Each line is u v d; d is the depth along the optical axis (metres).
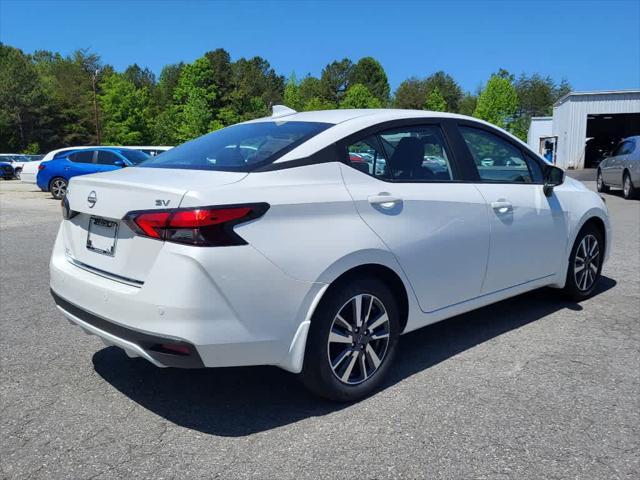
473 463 2.57
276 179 2.90
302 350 2.89
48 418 3.04
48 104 65.44
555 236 4.52
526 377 3.50
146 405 3.19
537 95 82.44
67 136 67.00
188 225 2.59
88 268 3.15
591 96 34.38
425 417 3.01
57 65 84.75
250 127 3.75
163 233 2.65
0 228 10.24
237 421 3.00
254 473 2.52
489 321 4.61
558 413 3.03
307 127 3.39
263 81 108.38
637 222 10.42
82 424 2.98
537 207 4.30
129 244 2.83
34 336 4.34
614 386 3.36
